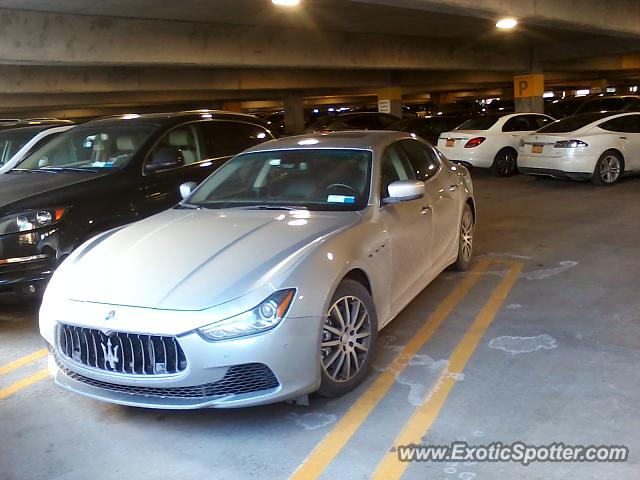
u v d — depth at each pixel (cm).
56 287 395
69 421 386
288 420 370
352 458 327
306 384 354
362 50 1961
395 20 1672
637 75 4109
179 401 346
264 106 4656
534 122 1506
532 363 424
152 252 398
